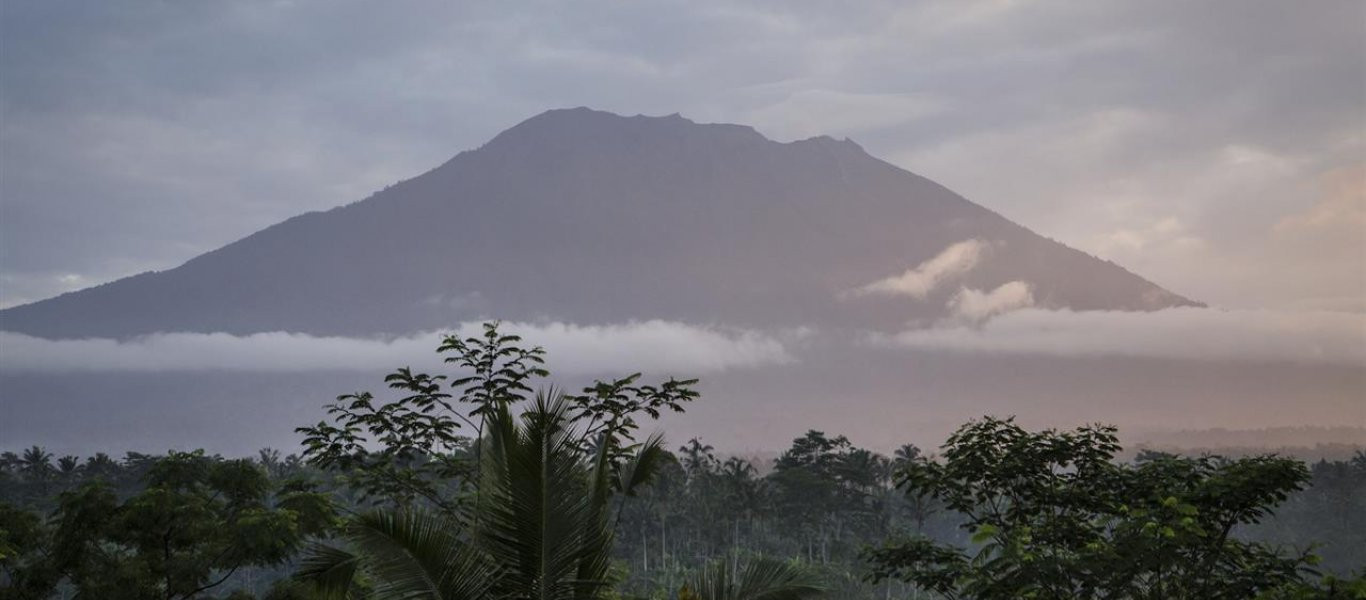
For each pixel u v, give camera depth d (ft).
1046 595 50.96
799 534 345.51
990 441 59.06
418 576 37.01
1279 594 50.62
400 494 59.41
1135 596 53.01
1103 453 58.29
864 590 282.56
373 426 59.00
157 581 61.26
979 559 54.34
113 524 61.26
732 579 43.60
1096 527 54.95
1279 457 55.11
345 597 38.58
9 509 62.75
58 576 61.36
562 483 38.06
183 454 66.44
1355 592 45.88
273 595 60.95
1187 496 54.65
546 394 38.68
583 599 38.24
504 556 37.86
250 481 66.74
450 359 56.65
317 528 62.75
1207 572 53.83
